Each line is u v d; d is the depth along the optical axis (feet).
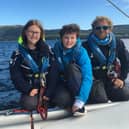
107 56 5.15
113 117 4.34
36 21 4.61
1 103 9.93
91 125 4.27
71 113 4.69
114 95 5.25
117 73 5.31
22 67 4.66
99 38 5.09
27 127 4.56
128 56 5.28
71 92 4.72
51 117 4.65
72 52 4.70
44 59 4.65
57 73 4.74
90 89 4.84
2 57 26.84
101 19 5.05
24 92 4.66
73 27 4.64
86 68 4.69
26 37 4.63
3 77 15.28
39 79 4.68
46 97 4.69
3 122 4.55
